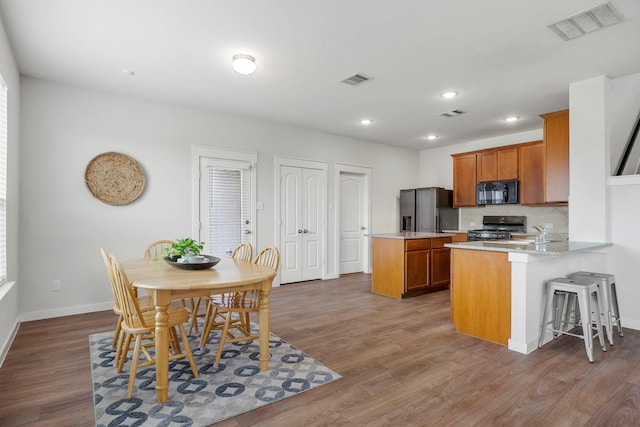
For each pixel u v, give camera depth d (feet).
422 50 9.78
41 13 7.98
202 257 9.27
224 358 8.66
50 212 11.99
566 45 9.43
